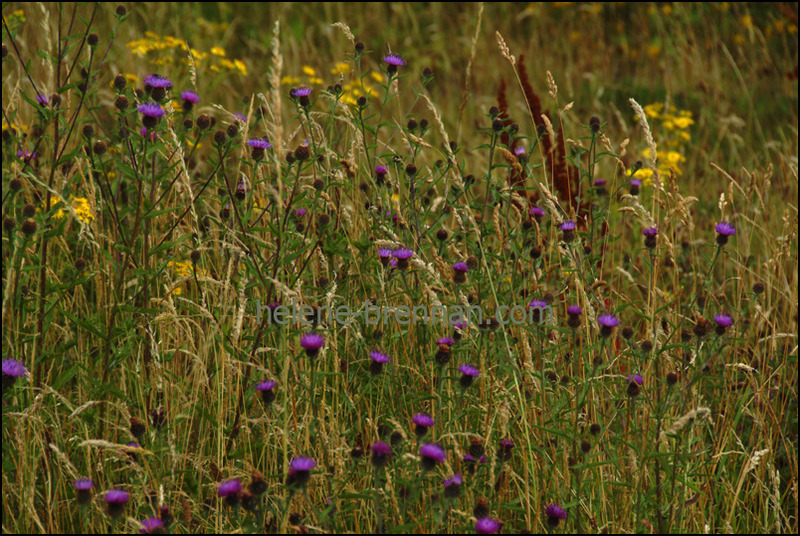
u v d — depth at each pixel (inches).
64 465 219.8
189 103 261.0
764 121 625.0
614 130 582.9
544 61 740.7
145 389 231.1
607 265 334.3
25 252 232.2
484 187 368.5
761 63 724.0
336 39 705.0
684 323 292.7
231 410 240.2
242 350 228.1
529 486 231.6
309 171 309.0
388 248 246.1
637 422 240.1
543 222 307.0
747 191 291.3
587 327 234.5
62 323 264.7
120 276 228.7
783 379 286.2
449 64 719.1
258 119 281.9
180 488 216.7
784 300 311.4
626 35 831.1
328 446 215.2
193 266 237.1
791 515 250.1
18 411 215.5
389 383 237.3
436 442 209.8
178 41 452.1
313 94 485.1
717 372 279.6
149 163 283.7
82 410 204.7
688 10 816.3
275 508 192.9
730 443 258.8
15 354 223.9
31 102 228.1
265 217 277.9
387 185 269.4
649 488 226.7
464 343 231.8
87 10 575.5
